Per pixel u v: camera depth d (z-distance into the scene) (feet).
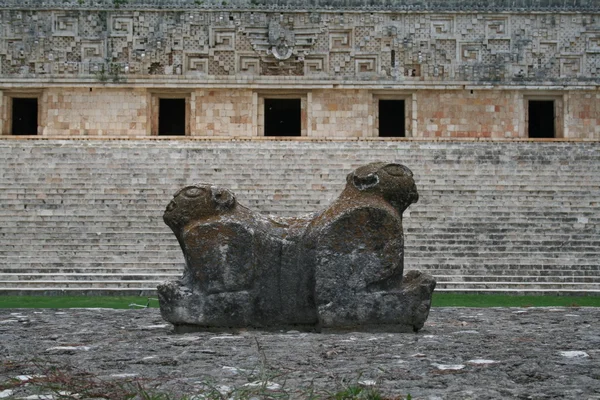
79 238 77.71
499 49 122.01
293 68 122.21
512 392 20.58
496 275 70.44
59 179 92.22
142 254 74.69
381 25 121.80
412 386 21.39
